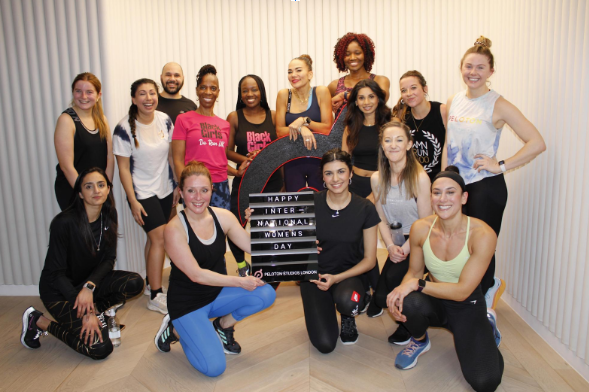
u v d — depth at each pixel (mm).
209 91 3385
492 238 2227
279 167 3551
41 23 3527
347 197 2736
